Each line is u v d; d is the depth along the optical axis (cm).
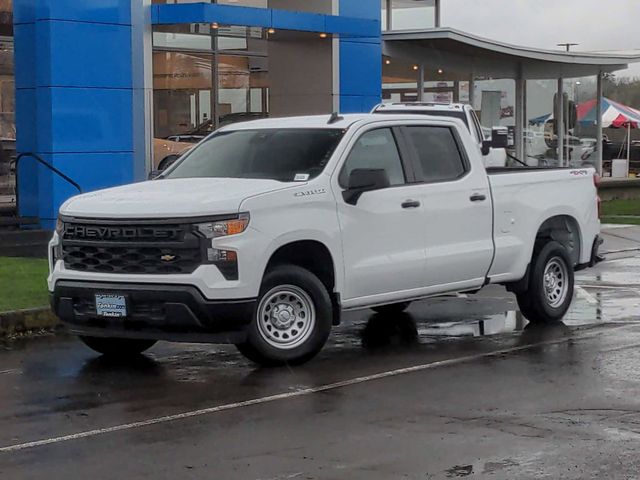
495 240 1141
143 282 929
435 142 1107
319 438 741
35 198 1889
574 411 804
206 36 2297
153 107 2175
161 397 868
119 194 993
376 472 662
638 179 3534
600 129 3684
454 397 855
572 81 3666
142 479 656
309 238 972
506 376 933
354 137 1036
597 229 1282
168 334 941
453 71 3112
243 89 2394
